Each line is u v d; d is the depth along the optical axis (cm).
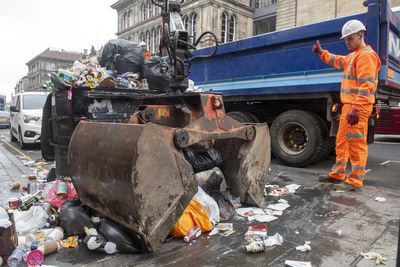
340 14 2133
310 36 625
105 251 296
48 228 339
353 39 490
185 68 410
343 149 524
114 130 314
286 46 668
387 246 307
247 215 385
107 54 583
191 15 3925
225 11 3916
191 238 323
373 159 805
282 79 678
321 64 619
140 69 577
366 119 486
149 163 289
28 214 346
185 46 403
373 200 446
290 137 693
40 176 583
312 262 280
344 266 273
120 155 292
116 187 297
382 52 558
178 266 276
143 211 286
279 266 274
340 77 593
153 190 292
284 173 622
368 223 363
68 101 481
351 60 495
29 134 981
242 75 746
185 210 332
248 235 325
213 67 805
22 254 279
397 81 654
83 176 343
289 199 453
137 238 297
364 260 283
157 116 387
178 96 378
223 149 419
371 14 558
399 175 610
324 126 654
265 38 690
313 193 482
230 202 398
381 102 716
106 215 324
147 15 4756
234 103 809
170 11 402
